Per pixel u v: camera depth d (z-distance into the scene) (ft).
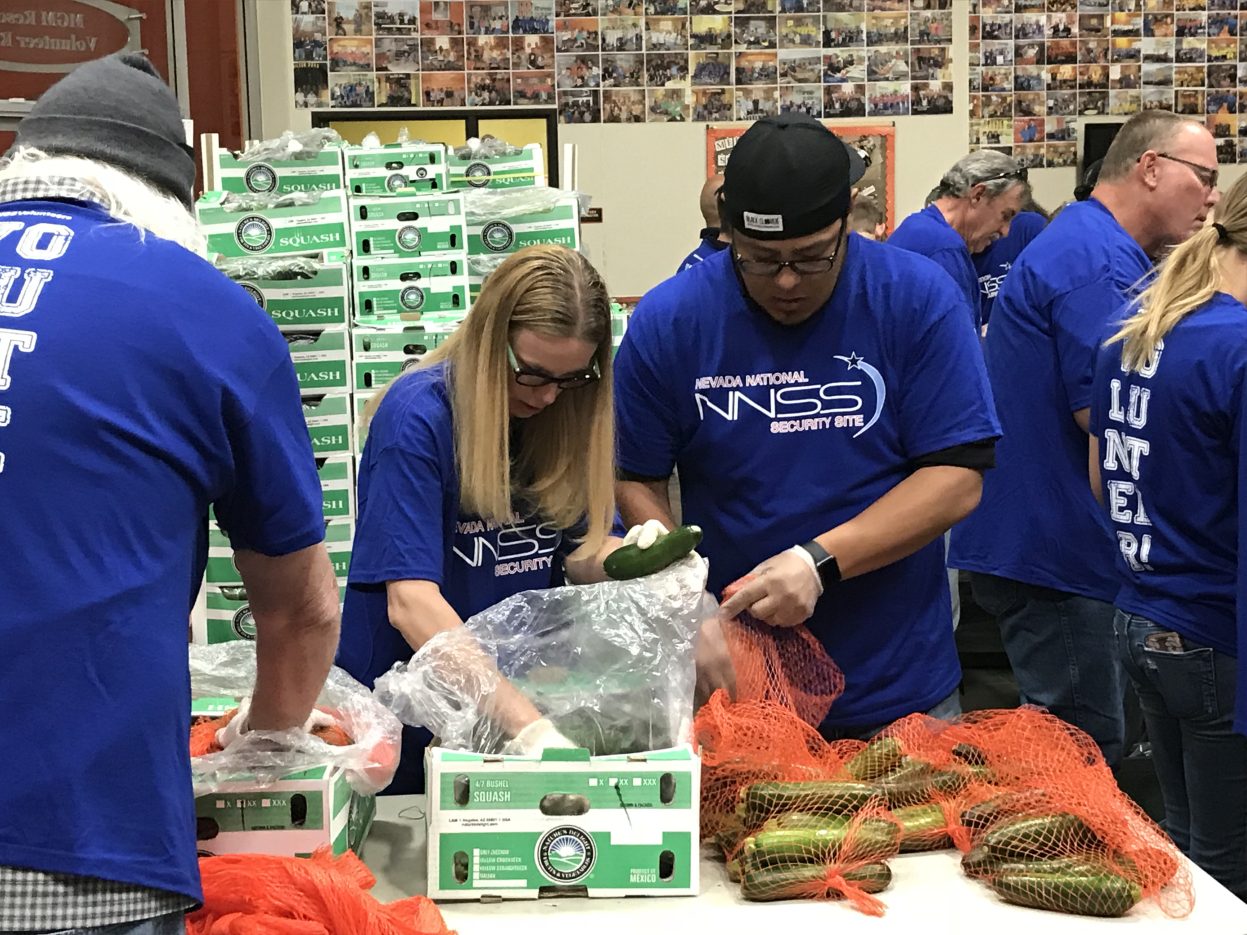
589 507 5.98
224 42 16.65
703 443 6.57
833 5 18.16
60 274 3.59
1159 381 7.07
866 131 18.39
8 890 3.31
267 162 9.57
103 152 3.91
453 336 5.75
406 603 5.38
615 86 18.30
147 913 3.52
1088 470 9.38
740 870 4.92
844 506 6.44
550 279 5.36
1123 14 19.92
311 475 4.15
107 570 3.49
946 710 6.74
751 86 18.33
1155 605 7.40
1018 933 4.58
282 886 4.27
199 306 3.75
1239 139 20.18
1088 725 9.93
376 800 6.00
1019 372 9.62
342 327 8.97
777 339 6.38
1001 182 14.44
